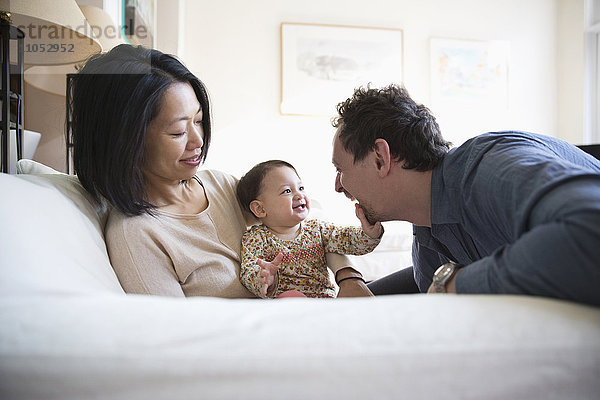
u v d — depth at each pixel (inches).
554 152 33.0
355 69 166.4
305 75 163.5
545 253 20.0
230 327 17.7
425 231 43.6
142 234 37.1
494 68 175.5
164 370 16.3
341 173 43.0
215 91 159.2
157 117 37.8
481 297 20.3
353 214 162.1
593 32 168.9
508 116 176.7
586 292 19.5
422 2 171.5
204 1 158.6
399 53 168.9
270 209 48.8
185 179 41.6
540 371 16.9
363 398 16.4
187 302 20.0
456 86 173.0
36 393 16.1
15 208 26.3
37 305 18.8
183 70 40.6
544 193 22.9
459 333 17.6
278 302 20.6
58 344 16.7
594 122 169.2
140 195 38.5
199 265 38.9
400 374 16.6
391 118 39.0
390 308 19.2
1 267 21.5
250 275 41.4
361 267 99.5
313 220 51.8
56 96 93.3
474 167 32.7
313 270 48.6
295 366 16.5
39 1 57.2
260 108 161.3
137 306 19.1
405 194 40.2
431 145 38.5
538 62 179.2
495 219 29.0
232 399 16.2
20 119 64.6
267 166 50.6
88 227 34.4
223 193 48.7
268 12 162.1
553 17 179.9
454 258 42.7
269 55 161.9
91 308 18.7
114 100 36.7
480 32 175.3
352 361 16.7
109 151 36.8
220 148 159.5
